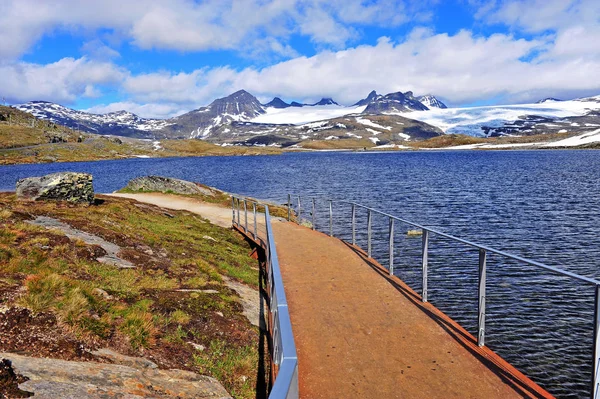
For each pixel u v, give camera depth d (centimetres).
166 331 833
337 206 4212
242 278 1408
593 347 551
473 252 2245
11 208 1546
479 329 716
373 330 785
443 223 3241
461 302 1584
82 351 654
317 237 1727
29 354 605
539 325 1399
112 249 1298
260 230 2066
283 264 1273
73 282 870
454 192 5253
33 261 977
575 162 12075
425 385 596
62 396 500
